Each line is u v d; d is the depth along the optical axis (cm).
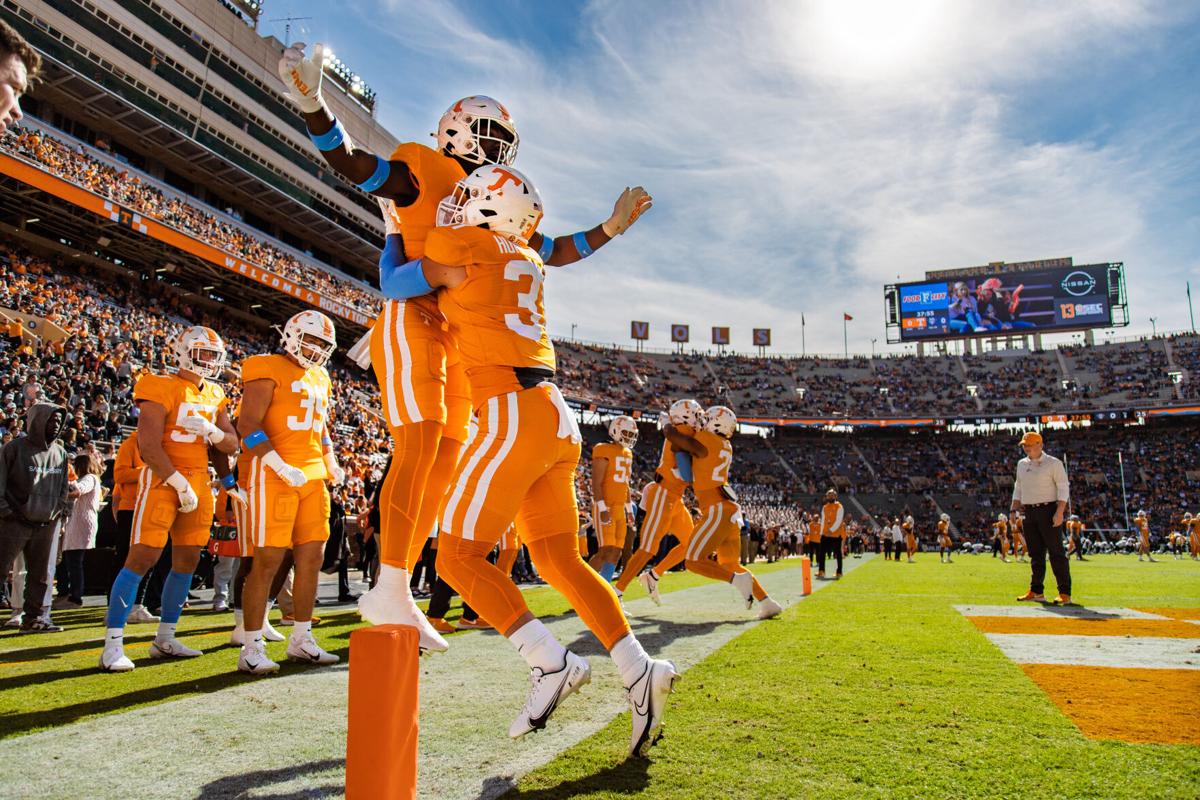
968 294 5622
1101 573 1505
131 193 2553
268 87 3428
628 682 244
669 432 705
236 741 266
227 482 543
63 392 1570
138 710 315
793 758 238
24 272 2269
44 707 321
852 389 5884
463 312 279
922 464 5291
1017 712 296
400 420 345
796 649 458
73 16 2639
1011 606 751
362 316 3331
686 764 233
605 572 821
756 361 6297
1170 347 5522
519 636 243
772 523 3081
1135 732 267
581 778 221
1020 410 5262
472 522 252
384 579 321
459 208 298
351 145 320
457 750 252
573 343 5831
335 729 283
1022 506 820
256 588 408
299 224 3756
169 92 2983
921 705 307
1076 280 5428
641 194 397
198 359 482
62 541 867
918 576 1424
